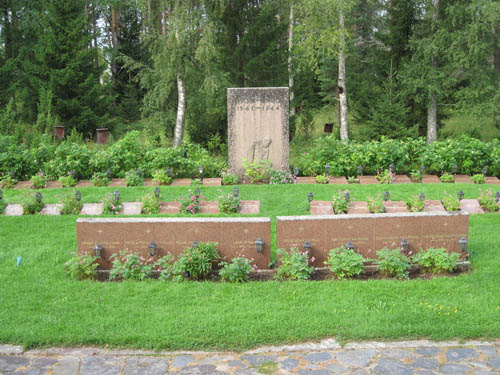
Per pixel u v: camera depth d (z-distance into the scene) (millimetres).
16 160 16625
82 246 9344
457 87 26047
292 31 27609
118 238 9328
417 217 9453
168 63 21641
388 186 14984
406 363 6562
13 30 30266
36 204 12688
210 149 23938
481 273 9000
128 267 8992
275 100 16281
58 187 15742
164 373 6398
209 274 9203
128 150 17109
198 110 24250
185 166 16844
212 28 21500
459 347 6922
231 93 16281
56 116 24484
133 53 31469
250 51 24156
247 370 6457
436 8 23375
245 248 9328
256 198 13812
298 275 8836
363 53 29922
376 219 9391
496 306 7809
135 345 6969
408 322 7414
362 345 6988
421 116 25047
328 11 20453
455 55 22250
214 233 9305
